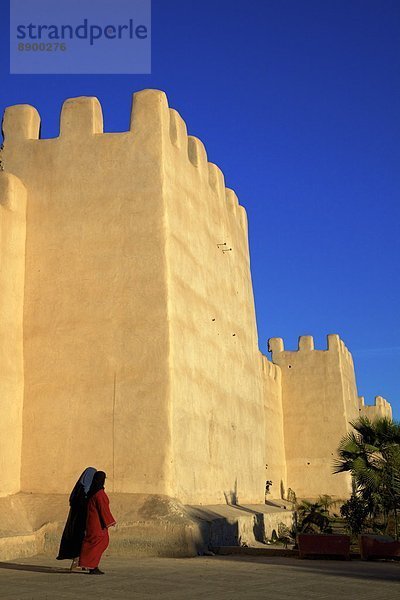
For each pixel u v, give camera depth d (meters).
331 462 30.30
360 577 9.05
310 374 31.39
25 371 14.03
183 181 15.73
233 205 20.45
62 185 14.77
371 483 16.69
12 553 11.40
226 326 18.06
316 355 31.53
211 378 16.16
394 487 16.69
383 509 17.03
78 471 13.33
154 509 12.37
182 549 11.80
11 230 14.24
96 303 14.02
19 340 14.10
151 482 12.95
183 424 13.85
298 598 7.00
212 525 12.92
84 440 13.44
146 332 13.67
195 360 15.05
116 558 11.55
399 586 8.16
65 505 12.85
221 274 18.17
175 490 13.08
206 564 10.48
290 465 30.64
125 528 12.06
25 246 14.63
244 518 15.23
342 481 30.05
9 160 15.20
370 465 17.20
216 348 16.86
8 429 13.40
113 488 13.05
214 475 15.69
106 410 13.47
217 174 18.94
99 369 13.70
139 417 13.28
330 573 9.50
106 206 14.47
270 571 9.58
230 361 18.09
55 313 14.16
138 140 14.70
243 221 21.56
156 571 9.23
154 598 6.78
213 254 17.59
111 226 14.34
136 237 14.19
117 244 14.23
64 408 13.66
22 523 12.45
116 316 13.87
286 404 31.30
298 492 30.23
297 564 10.95
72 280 14.24
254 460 19.58
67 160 14.88
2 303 13.70
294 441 30.84
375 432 17.72
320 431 30.72
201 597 6.90
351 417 32.81
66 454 13.46
